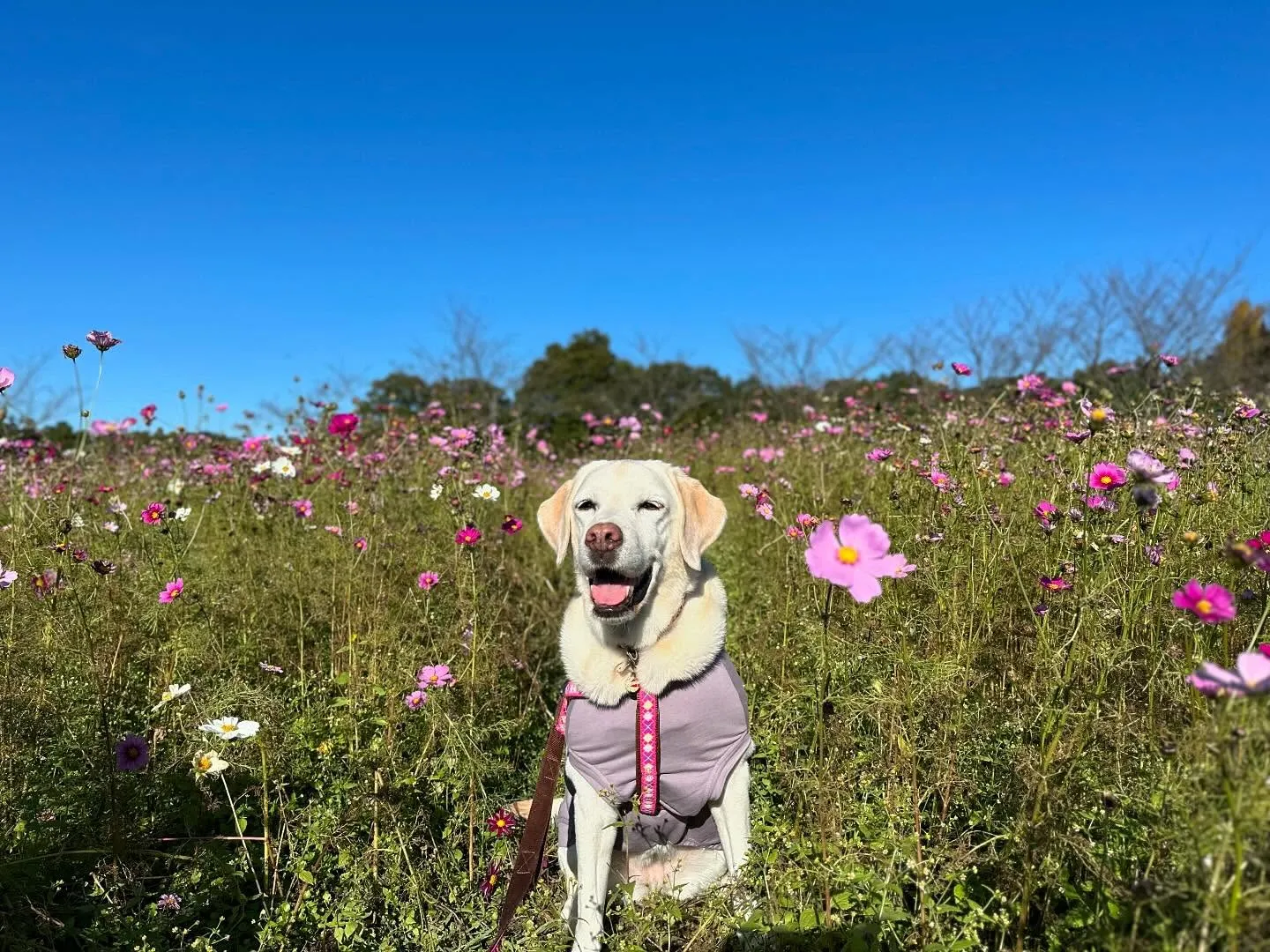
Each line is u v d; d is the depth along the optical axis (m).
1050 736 2.16
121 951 2.21
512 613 4.37
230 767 2.58
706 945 2.10
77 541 3.78
